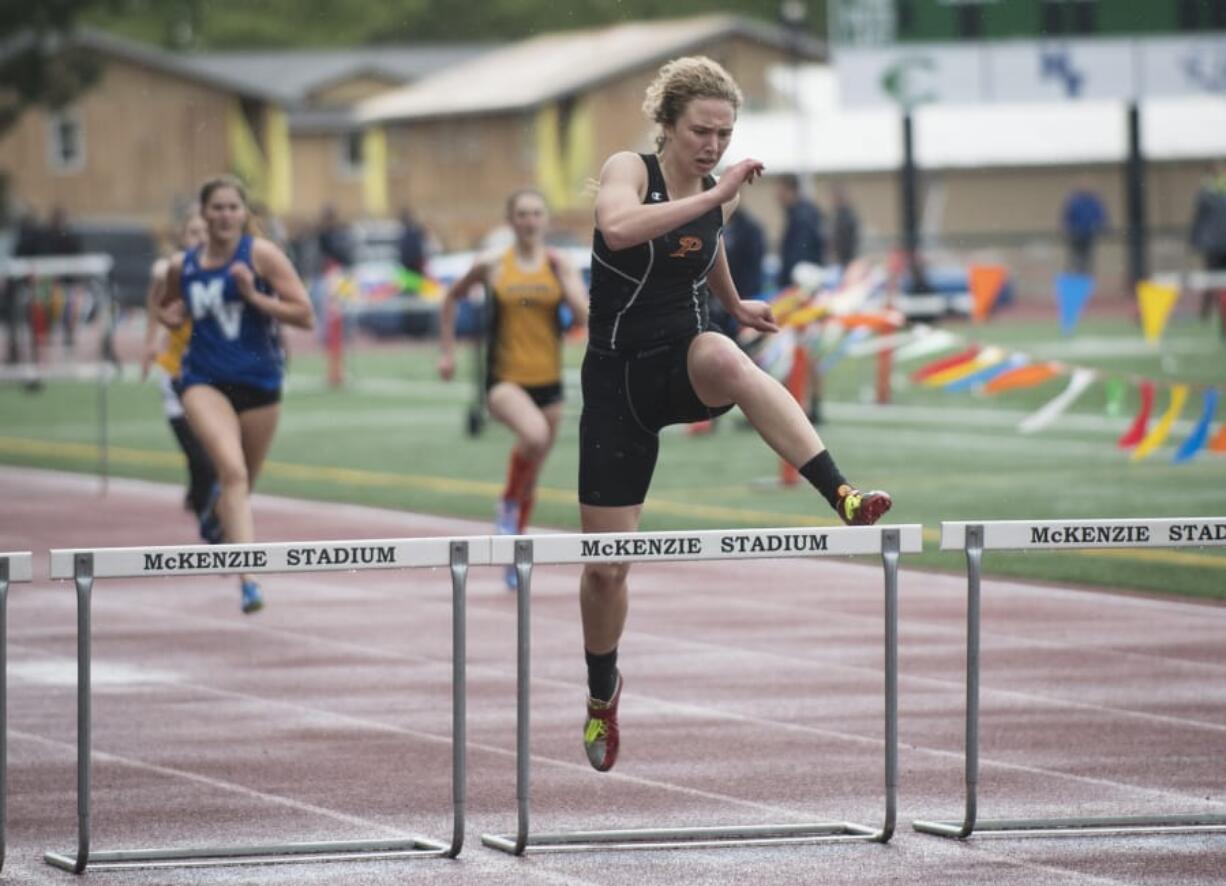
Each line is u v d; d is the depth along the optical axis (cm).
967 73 11519
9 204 15400
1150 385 3278
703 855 1628
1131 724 2108
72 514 4059
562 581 3161
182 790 1889
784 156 12112
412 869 1591
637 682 2369
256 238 2523
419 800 1844
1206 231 8488
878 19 11494
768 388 1620
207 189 2514
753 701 2255
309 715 2223
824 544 1529
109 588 3162
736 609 2847
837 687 2319
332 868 1598
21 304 7975
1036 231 12462
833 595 2944
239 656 2577
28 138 18325
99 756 2034
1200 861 1591
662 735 2098
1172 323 8812
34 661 2559
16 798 1859
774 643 2591
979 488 3994
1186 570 3080
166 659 2564
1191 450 3256
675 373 1672
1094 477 4156
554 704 2264
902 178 10694
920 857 1611
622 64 16575
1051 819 1708
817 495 4028
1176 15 11475
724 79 1634
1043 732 2078
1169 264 9256
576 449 5128
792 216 5581
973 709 1641
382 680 2414
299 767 1980
